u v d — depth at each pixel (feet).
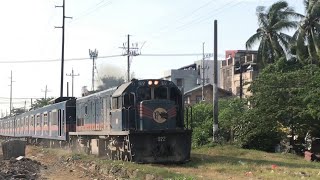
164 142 61.82
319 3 130.41
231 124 95.14
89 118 83.97
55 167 73.00
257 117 86.58
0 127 238.48
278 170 50.98
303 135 86.63
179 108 65.98
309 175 45.98
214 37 90.94
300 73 89.86
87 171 62.80
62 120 102.78
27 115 151.33
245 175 46.50
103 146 75.31
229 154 77.36
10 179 57.47
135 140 60.64
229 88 239.09
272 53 153.79
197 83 254.68
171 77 255.70
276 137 87.92
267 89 86.99
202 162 61.21
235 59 232.73
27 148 121.80
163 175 46.01
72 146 95.86
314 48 133.49
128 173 52.49
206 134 95.09
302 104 83.05
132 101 63.93
